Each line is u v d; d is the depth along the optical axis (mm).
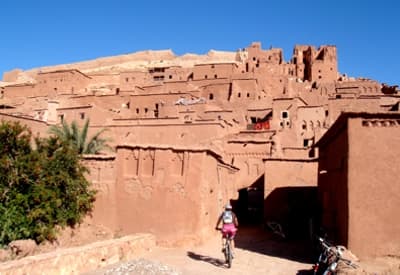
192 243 13109
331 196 13008
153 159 13922
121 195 14062
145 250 12234
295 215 19766
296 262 11750
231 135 35469
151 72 71875
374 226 10062
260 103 48406
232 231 11133
